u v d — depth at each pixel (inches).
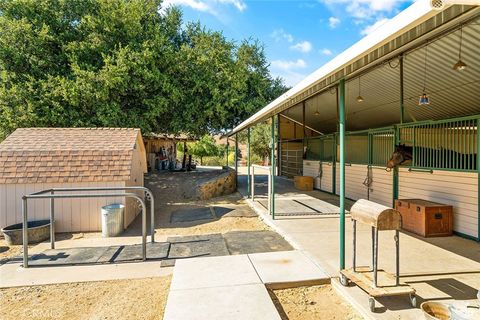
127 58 381.1
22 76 359.9
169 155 717.9
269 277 128.0
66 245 191.5
